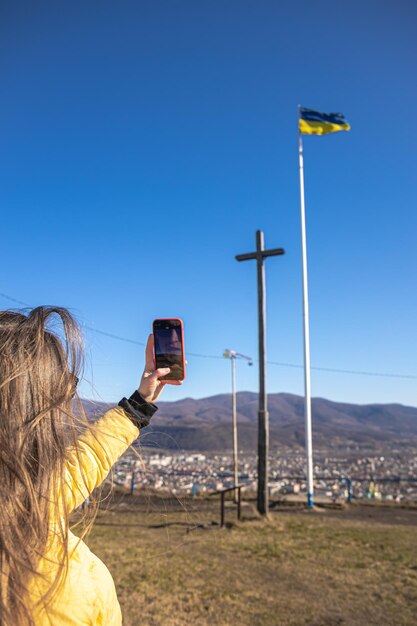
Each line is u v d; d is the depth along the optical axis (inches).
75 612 35.6
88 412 48.4
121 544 364.8
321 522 499.8
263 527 450.3
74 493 42.0
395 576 285.3
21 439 36.5
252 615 221.3
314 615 222.7
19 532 34.1
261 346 547.5
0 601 32.2
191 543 373.7
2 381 37.9
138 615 218.7
